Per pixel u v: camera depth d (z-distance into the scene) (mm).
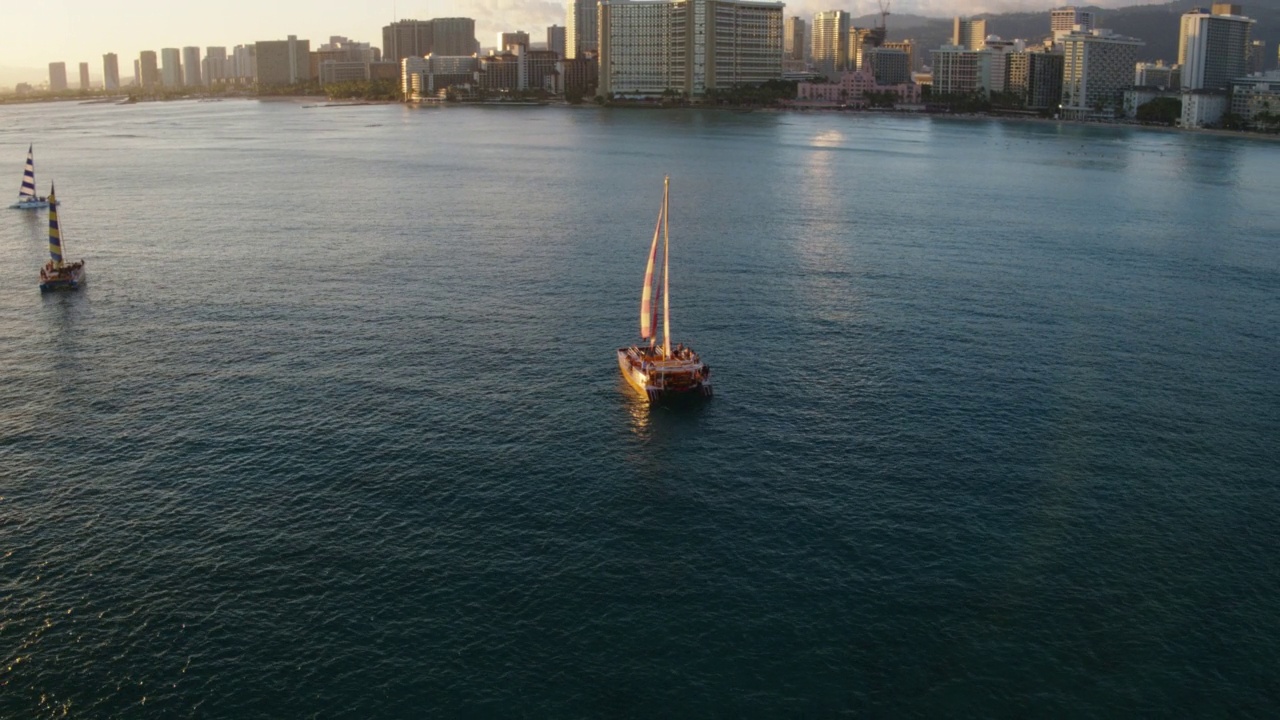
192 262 170500
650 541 78875
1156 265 177375
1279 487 89375
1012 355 123250
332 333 129250
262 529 79812
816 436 98250
